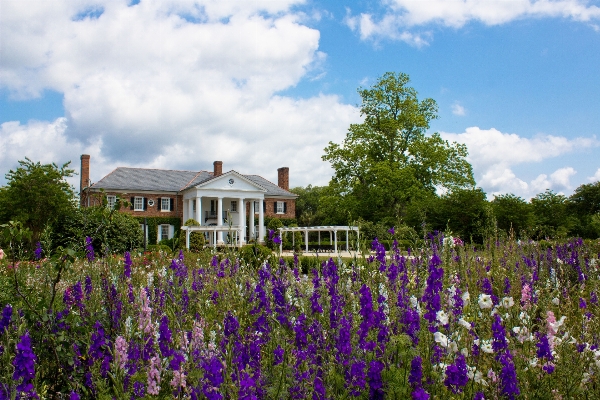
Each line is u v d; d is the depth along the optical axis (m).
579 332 4.09
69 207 22.41
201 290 5.30
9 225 3.62
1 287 4.29
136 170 39.66
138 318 3.70
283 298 3.52
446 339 3.02
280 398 2.58
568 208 43.88
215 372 2.46
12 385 2.37
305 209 73.00
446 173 31.20
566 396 2.83
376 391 2.58
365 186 32.50
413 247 6.33
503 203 21.59
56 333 3.28
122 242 14.97
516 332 3.37
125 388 2.79
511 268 6.47
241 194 38.00
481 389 2.85
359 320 3.73
